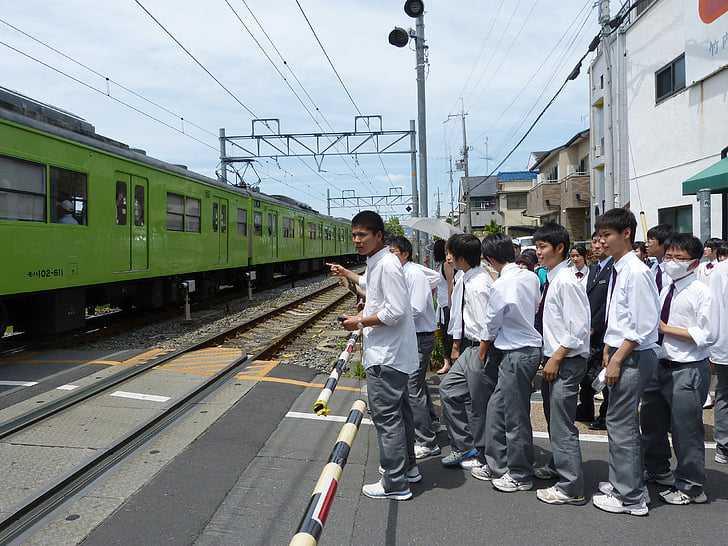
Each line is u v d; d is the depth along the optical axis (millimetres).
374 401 3717
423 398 4648
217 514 3451
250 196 18422
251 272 18203
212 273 16594
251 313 13906
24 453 4234
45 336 9625
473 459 4395
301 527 1931
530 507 3660
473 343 4340
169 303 14500
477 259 4445
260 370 7250
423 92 12484
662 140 11422
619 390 3559
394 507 3646
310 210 28875
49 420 5012
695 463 3680
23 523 3271
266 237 20250
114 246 10289
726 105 9352
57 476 3824
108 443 4441
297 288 22078
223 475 3994
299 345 9906
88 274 9516
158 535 3172
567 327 3641
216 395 6000
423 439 4652
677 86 10945
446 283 6395
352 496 3797
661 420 3994
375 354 3676
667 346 3787
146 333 10461
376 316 3582
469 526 3393
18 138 7898
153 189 11781
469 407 4531
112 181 10242
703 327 3660
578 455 3695
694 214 10344
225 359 7715
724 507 3654
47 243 8469
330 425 5191
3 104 7957
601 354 5172
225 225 16125
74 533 3170
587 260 6000
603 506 3602
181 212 13219
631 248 3668
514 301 3820
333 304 16172
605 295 5090
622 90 13320
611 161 12008
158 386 6176
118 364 7320
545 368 3746
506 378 3893
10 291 7762
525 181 42000
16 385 6246
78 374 6762
